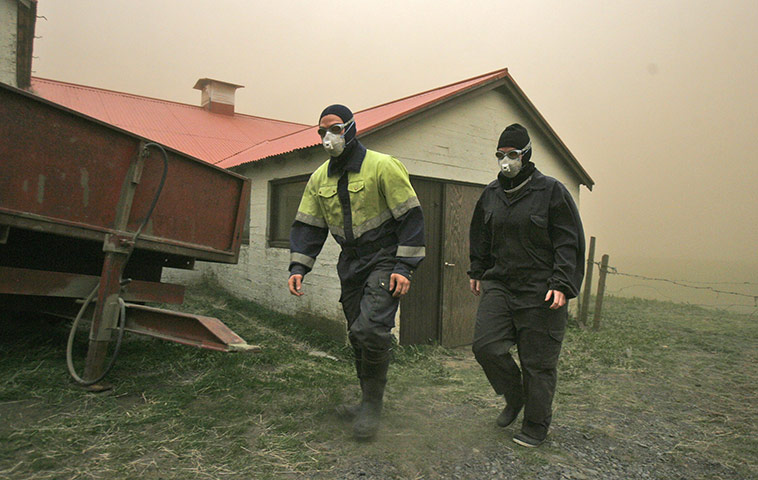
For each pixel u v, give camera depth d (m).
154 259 4.30
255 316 6.27
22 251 3.68
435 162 5.61
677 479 2.40
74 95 12.07
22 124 2.63
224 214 4.12
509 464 2.43
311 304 5.61
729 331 7.05
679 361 5.09
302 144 6.04
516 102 6.58
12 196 2.61
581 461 2.54
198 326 2.81
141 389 3.08
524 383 2.70
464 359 5.17
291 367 4.01
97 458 2.18
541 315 2.60
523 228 2.64
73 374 2.98
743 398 3.82
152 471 2.11
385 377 2.67
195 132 11.88
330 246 5.34
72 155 2.87
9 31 6.54
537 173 2.71
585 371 4.57
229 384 3.30
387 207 2.62
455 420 3.04
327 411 2.96
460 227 5.98
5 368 3.10
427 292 5.59
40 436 2.30
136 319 3.15
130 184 3.18
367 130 4.81
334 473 2.21
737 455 2.70
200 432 2.52
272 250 6.52
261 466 2.22
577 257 2.61
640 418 3.30
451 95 5.59
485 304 2.79
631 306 10.13
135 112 12.19
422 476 2.25
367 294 2.53
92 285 3.28
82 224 2.92
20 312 4.18
